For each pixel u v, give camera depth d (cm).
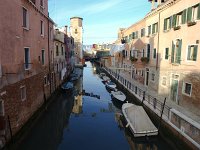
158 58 1884
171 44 1614
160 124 1265
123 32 3509
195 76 1277
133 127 1215
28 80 1335
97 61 6881
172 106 1447
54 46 2230
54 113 1814
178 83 1498
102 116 1717
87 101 2200
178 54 1506
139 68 2511
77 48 5919
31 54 1413
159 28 1859
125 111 1471
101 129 1442
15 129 1110
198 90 1242
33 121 1432
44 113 1677
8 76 1029
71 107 1981
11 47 1080
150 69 2109
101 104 2095
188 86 1380
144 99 1639
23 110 1234
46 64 1864
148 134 1182
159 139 1209
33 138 1330
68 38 3569
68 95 2328
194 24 1288
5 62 1005
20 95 1188
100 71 5109
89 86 3066
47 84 1884
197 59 1262
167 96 1697
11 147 1027
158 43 1881
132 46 2862
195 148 913
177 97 1512
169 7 1648
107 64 5084
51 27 2102
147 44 2200
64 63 3023
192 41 1316
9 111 1038
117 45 3350
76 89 2822
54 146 1202
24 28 1269
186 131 1004
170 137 1140
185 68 1400
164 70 1748
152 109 1420
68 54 3559
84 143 1234
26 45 1313
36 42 1539
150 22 2105
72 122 1579
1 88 950
